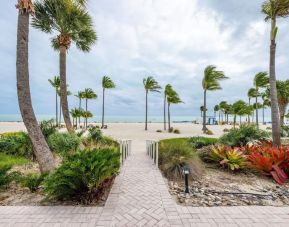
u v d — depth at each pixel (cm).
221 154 711
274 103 912
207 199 429
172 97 3403
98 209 368
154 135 2239
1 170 481
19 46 555
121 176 577
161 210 364
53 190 382
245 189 508
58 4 958
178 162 598
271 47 923
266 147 764
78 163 385
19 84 552
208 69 2548
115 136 2067
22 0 553
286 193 480
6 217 336
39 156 564
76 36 1149
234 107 4478
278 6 875
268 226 311
